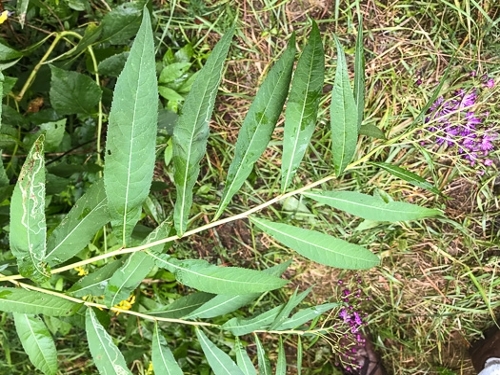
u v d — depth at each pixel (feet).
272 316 1.98
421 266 2.94
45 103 2.69
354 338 2.98
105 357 1.58
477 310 2.90
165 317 1.86
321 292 3.01
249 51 2.76
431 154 2.78
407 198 2.88
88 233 1.58
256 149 1.43
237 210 2.92
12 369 2.91
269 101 1.39
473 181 2.81
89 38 2.26
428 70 2.73
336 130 1.38
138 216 1.42
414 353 3.00
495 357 2.74
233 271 1.50
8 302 1.51
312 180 2.86
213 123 2.85
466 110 2.69
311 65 1.33
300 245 1.52
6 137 2.23
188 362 3.02
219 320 2.98
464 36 2.68
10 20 2.53
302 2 2.71
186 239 2.97
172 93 2.60
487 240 2.85
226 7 2.68
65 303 1.57
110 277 1.63
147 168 1.34
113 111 1.27
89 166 2.33
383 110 2.80
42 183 1.34
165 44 2.72
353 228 2.90
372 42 2.74
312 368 3.08
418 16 2.69
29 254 1.41
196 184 2.90
